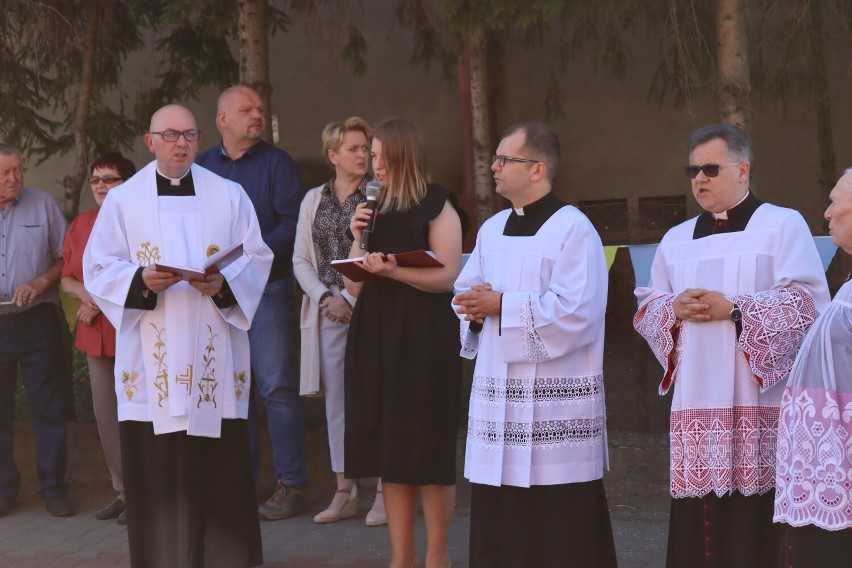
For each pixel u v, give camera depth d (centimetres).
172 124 1513
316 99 4012
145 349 1512
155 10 2656
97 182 1948
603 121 3925
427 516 1513
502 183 1326
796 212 1261
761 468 1237
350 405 1512
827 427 1034
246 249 1577
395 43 3944
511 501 1299
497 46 3300
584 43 2912
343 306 1809
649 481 1941
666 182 3888
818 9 2456
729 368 1238
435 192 1496
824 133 3572
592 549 1295
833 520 1021
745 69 2028
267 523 1903
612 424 2167
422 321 1484
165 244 1527
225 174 1953
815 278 1225
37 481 2222
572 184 3978
